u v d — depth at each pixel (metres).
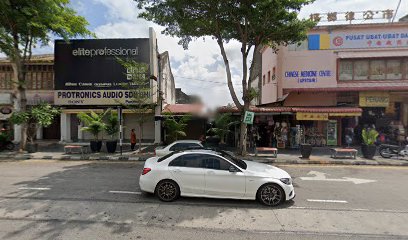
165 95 22.81
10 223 5.20
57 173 10.08
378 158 13.57
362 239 4.69
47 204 6.37
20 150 15.21
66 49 19.03
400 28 16.72
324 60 17.41
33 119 15.59
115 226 5.09
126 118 20.56
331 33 17.31
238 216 5.72
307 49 17.56
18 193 7.29
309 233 4.90
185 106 20.80
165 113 18.67
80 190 7.63
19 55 15.10
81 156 14.05
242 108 14.06
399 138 17.00
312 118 16.00
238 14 12.18
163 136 19.64
